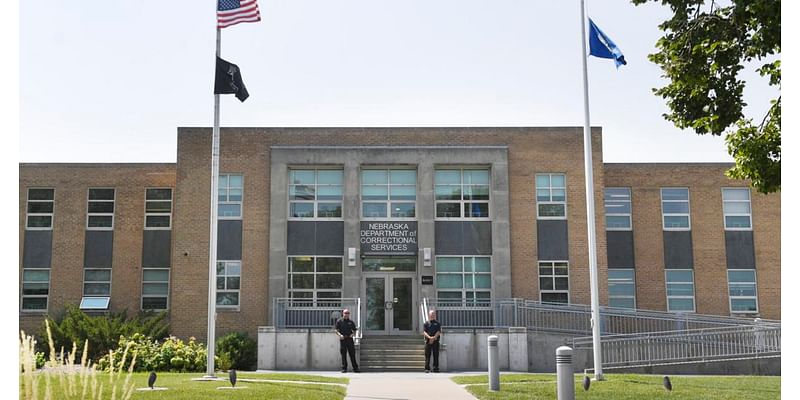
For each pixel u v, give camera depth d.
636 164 36.88
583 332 30.55
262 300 32.69
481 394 17.91
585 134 22.34
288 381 21.20
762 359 26.41
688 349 27.56
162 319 33.97
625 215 36.69
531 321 31.88
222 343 30.19
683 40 17.61
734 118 17.77
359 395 18.14
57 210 36.22
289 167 33.72
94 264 35.91
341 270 32.97
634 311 32.38
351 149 33.47
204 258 33.00
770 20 15.66
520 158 33.81
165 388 17.86
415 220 33.25
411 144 33.97
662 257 36.34
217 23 22.25
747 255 36.28
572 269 33.09
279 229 32.97
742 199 36.69
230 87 22.09
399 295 32.94
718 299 35.97
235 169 33.59
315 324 32.31
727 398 17.03
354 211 33.06
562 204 33.59
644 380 20.97
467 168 33.91
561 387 14.61
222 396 16.50
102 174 36.53
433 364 27.62
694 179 36.81
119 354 26.28
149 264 35.91
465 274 33.06
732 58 17.41
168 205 36.41
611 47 22.45
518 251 33.16
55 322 32.12
